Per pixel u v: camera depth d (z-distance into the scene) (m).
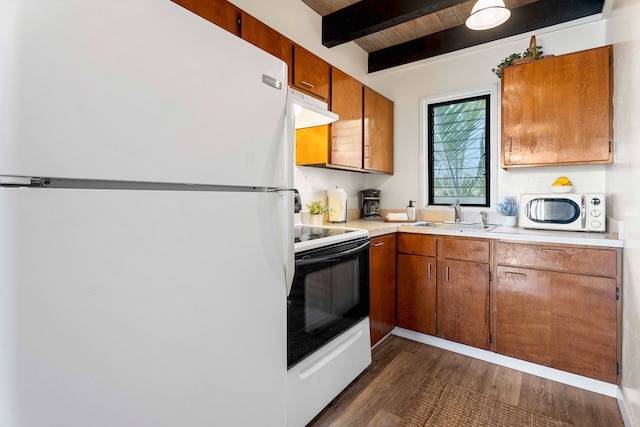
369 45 3.17
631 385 1.52
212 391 0.96
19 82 0.59
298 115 1.74
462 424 1.56
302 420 1.46
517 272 2.03
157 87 0.80
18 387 0.61
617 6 1.89
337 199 2.79
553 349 1.93
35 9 0.61
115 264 0.74
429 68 3.07
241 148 1.03
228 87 0.99
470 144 2.94
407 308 2.48
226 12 1.61
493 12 1.94
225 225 0.99
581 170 2.37
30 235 0.62
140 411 0.79
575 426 1.55
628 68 1.64
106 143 0.71
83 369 0.69
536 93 2.24
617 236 1.79
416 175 3.15
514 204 2.54
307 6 2.54
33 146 0.61
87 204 0.70
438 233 2.33
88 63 0.68
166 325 0.84
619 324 1.74
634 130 1.52
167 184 0.84
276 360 1.21
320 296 1.60
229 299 1.01
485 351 2.18
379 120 2.98
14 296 0.60
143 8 0.77
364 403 1.72
